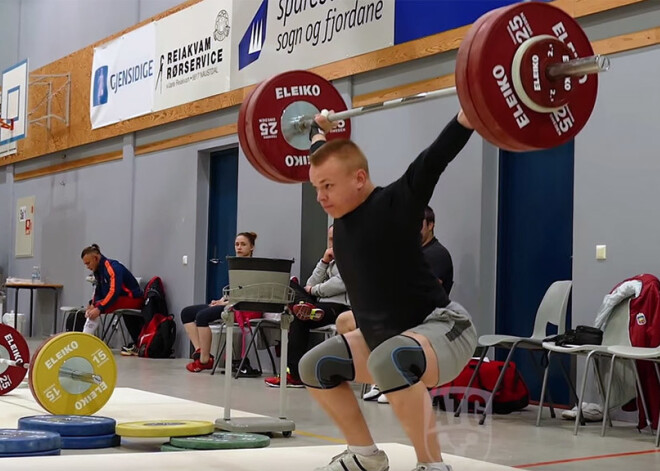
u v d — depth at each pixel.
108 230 10.68
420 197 2.70
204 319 7.66
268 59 8.13
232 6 8.62
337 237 2.88
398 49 6.82
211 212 9.27
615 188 5.38
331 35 7.44
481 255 6.16
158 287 9.41
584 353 4.86
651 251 5.17
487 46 2.55
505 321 6.24
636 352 4.45
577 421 4.64
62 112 11.70
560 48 2.66
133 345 9.36
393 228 2.72
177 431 3.86
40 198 12.35
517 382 5.44
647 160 5.22
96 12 11.05
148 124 9.87
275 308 4.42
